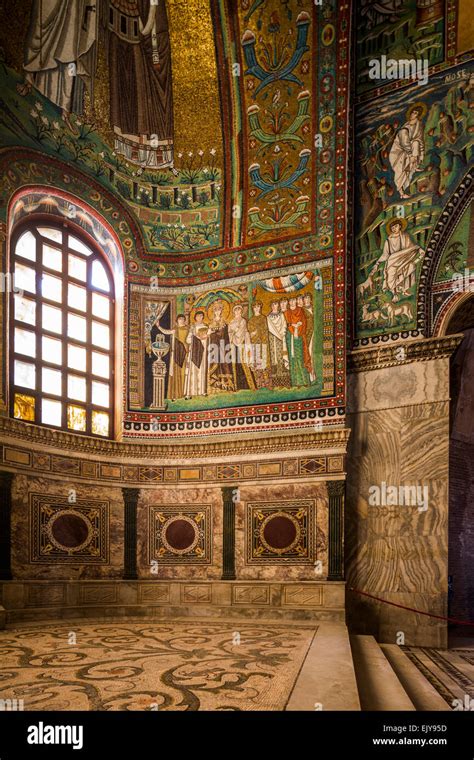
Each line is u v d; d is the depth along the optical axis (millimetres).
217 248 12500
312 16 11586
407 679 7602
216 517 11352
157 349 12203
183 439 11930
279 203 12164
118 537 11164
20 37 10078
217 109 12445
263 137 12336
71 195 11117
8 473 9266
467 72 11156
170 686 4969
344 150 11641
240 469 11375
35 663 5996
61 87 10906
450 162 11211
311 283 11656
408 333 11211
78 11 11016
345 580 10461
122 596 10953
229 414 11789
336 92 11641
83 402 11242
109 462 11242
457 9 11250
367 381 11422
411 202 11508
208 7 11875
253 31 12008
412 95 11680
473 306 11133
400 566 10609
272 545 10945
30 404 10148
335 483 10695
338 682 5160
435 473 10594
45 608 9719
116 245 12094
